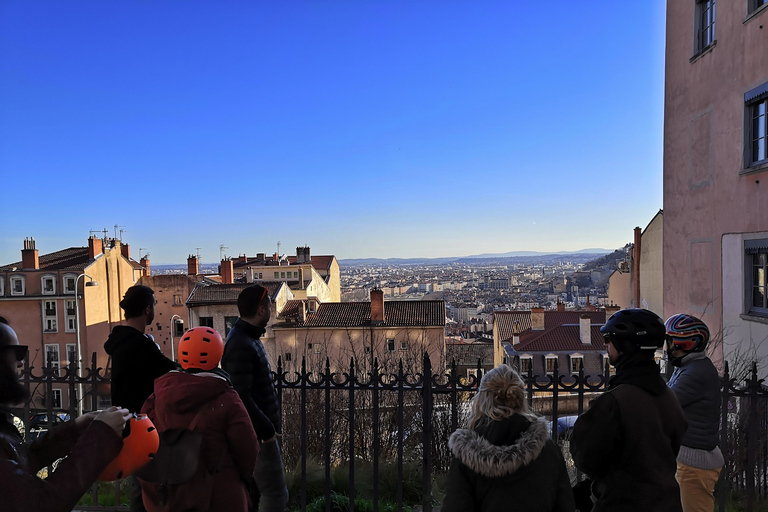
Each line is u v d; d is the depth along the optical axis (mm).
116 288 44250
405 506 5102
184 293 45750
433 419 6246
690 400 3447
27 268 40406
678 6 14086
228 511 2828
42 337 40156
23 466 1765
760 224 10617
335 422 6754
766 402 5695
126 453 2145
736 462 5574
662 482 2611
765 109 10570
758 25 10648
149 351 3572
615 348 2793
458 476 2758
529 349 32188
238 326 3760
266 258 66250
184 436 2766
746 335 10953
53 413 4617
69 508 1771
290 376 31547
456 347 31172
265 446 3750
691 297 13391
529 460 2580
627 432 2627
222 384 2947
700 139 12992
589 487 3223
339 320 33250
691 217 13445
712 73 12453
